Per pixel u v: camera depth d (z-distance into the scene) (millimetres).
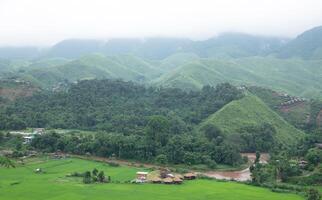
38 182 187375
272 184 193125
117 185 186500
